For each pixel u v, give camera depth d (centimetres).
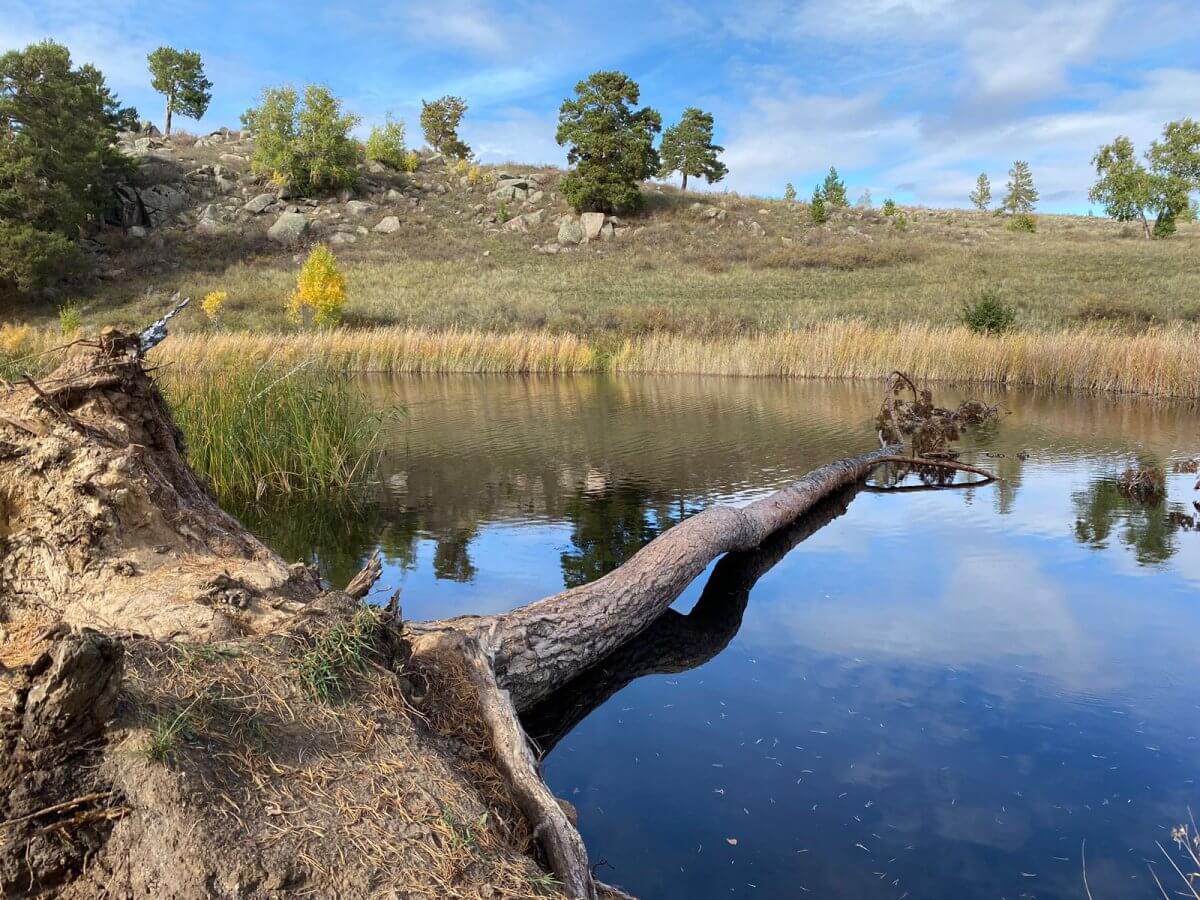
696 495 824
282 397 888
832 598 545
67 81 3594
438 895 184
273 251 4116
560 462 1002
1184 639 463
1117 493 827
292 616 270
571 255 4303
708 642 473
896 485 902
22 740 183
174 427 375
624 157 4769
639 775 330
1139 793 314
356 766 214
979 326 1959
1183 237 4841
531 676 367
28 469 305
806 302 2891
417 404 1570
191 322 2797
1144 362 1587
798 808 306
